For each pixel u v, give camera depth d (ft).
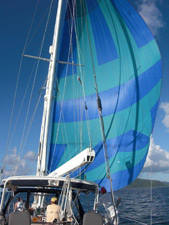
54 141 52.11
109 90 49.98
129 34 50.44
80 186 23.07
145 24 48.44
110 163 43.73
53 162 50.93
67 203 22.93
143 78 46.80
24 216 17.39
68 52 56.75
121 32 51.49
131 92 47.37
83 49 55.42
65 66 56.03
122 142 44.42
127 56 49.83
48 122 37.55
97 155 45.55
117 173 42.50
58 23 42.93
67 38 57.47
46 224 20.49
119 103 47.93
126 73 49.06
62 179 22.31
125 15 51.21
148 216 49.44
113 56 51.62
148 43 47.60
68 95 53.83
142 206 65.31
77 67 54.95
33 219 23.18
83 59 54.95
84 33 55.93
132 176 41.34
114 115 47.55
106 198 23.72
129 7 50.57
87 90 52.39
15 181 22.29
